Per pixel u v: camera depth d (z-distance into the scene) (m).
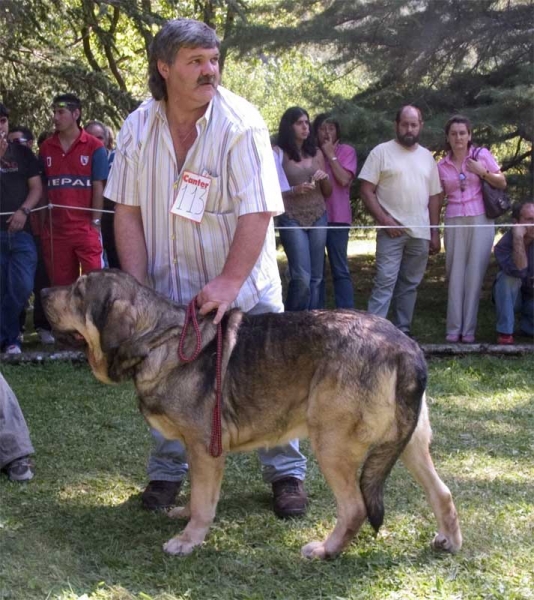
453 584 3.56
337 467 3.78
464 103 10.87
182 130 4.04
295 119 8.10
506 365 7.59
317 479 4.89
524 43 10.61
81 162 8.15
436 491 3.89
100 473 5.00
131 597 3.48
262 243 3.98
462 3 10.63
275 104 18.28
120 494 4.69
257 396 3.86
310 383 3.80
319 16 11.02
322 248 8.24
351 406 3.69
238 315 3.99
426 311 10.16
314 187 8.09
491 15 10.70
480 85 10.78
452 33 10.67
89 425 5.89
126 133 4.18
